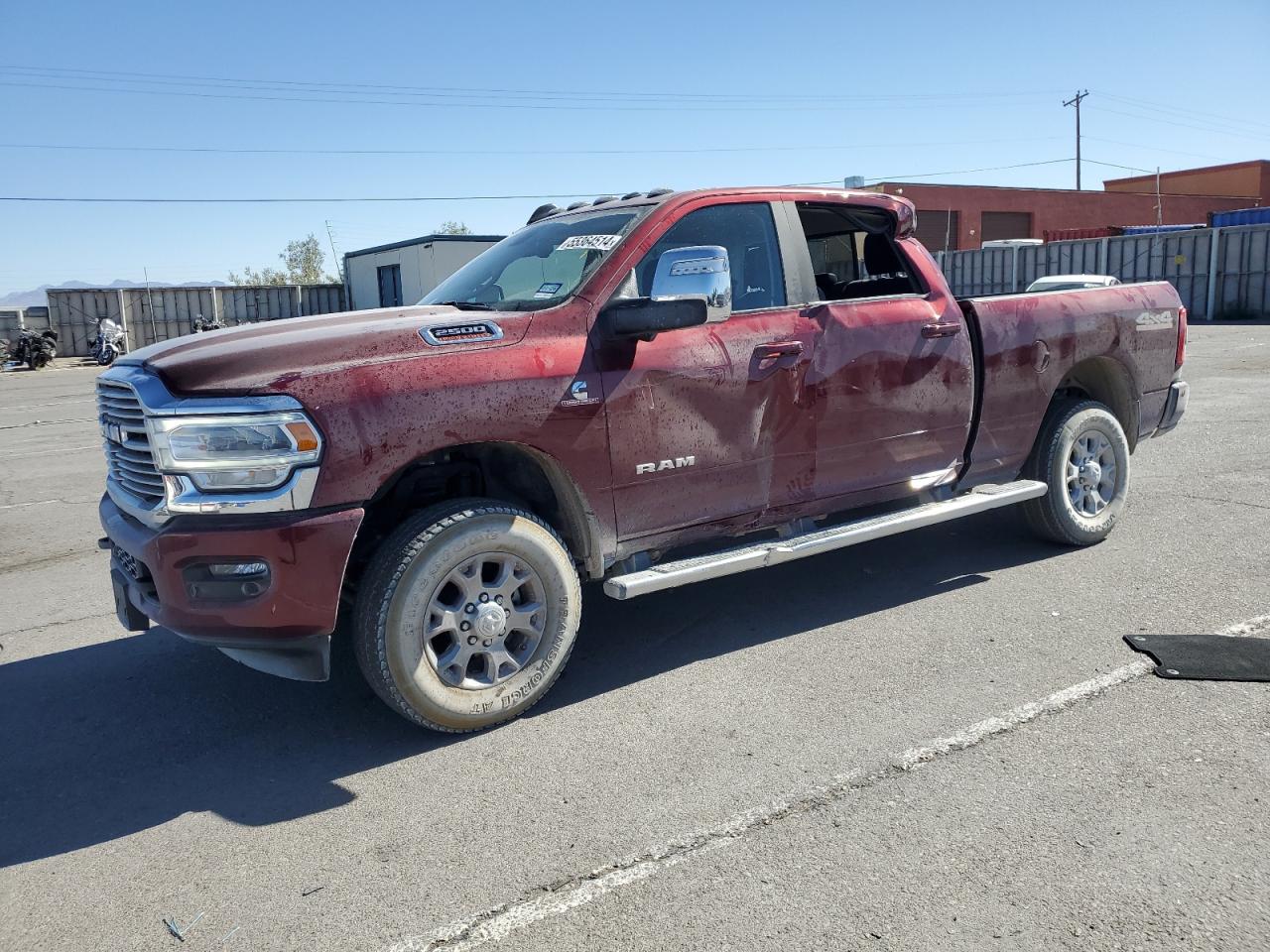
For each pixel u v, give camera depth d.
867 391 4.56
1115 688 3.79
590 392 3.78
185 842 3.09
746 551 4.19
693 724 3.70
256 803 3.31
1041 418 5.34
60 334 35.53
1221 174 56.19
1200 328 24.53
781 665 4.21
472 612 3.66
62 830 3.21
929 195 45.94
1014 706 3.69
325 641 3.45
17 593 6.10
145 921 2.69
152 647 4.98
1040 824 2.90
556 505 4.13
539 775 3.37
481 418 3.54
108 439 3.88
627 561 4.10
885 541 6.07
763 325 4.27
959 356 4.90
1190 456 8.28
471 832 3.04
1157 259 29.50
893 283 5.15
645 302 3.70
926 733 3.51
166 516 3.35
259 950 2.54
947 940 2.42
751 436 4.23
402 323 3.62
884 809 3.03
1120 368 5.75
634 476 3.94
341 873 2.87
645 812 3.09
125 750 3.79
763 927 2.50
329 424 3.29
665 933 2.50
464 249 31.53
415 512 3.80
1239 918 2.45
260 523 3.26
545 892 2.71
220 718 4.05
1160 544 5.67
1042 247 33.00
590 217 4.49
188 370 3.30
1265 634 4.26
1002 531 6.15
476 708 3.68
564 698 4.02
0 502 9.06
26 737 3.96
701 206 4.27
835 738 3.52
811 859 2.79
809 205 4.66
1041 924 2.46
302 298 37.75
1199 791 3.03
